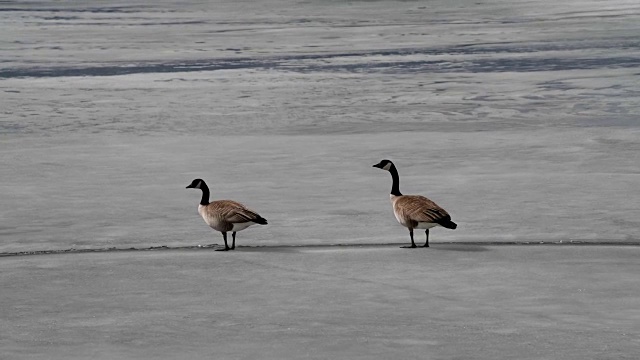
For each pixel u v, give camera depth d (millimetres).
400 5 102250
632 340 9969
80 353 9750
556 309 11055
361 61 47625
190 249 14344
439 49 53594
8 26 75688
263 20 82375
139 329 10500
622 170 20156
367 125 27906
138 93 36375
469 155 22250
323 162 21625
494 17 81500
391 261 13367
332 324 10602
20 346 9969
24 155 22797
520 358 9477
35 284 12414
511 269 12844
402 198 13805
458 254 13727
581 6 93938
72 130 27500
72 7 106125
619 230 15125
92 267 13258
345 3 107062
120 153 23109
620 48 51094
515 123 27781
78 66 46812
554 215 16109
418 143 24062
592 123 27438
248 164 21469
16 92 36688
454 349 9750
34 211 16984
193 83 39469
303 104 32688
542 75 39906
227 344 9984
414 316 10852
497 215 16156
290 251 14055
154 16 89500
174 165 21453
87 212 16891
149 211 16938
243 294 11844
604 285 12039
